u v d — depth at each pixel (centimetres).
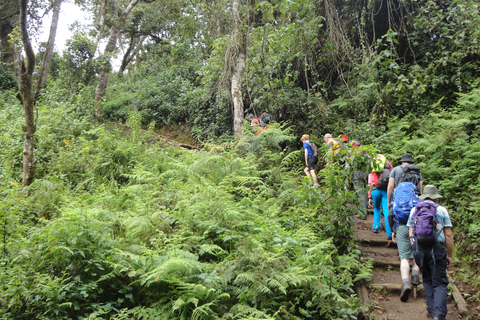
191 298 391
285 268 463
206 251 484
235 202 666
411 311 498
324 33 1319
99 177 828
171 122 1545
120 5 2484
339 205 604
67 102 1355
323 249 566
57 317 383
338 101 1255
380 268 605
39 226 552
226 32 1448
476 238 622
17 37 938
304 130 1230
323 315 465
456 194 735
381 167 694
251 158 853
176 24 2455
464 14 1102
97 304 406
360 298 527
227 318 392
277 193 794
